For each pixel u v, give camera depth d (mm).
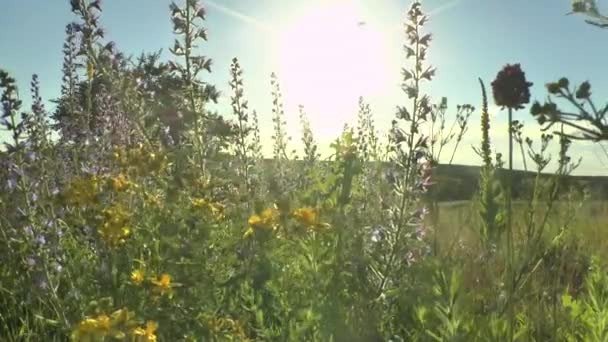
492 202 3801
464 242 5500
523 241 3734
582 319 3834
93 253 4430
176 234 3852
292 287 3891
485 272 4547
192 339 3365
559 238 4410
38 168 4906
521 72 2680
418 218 4645
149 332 3012
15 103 4652
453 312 3229
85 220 4031
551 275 4980
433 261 3988
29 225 4375
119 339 2982
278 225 4027
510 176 3088
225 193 5188
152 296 3523
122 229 3848
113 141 6059
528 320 3936
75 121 6434
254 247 4023
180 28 5723
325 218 4348
